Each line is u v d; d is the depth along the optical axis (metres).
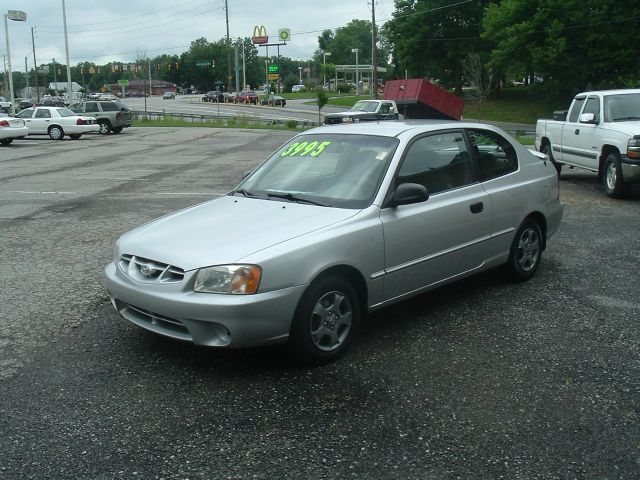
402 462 3.26
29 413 3.79
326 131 5.79
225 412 3.79
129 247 4.58
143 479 3.14
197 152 23.08
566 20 51.38
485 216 5.61
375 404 3.87
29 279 6.58
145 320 4.44
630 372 4.30
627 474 3.15
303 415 3.75
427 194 4.80
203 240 4.40
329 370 4.36
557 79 52.19
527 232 6.25
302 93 109.25
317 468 3.22
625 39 50.56
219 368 4.40
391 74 108.44
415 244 4.96
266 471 3.20
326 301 4.40
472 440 3.46
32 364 4.48
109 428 3.62
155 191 12.76
